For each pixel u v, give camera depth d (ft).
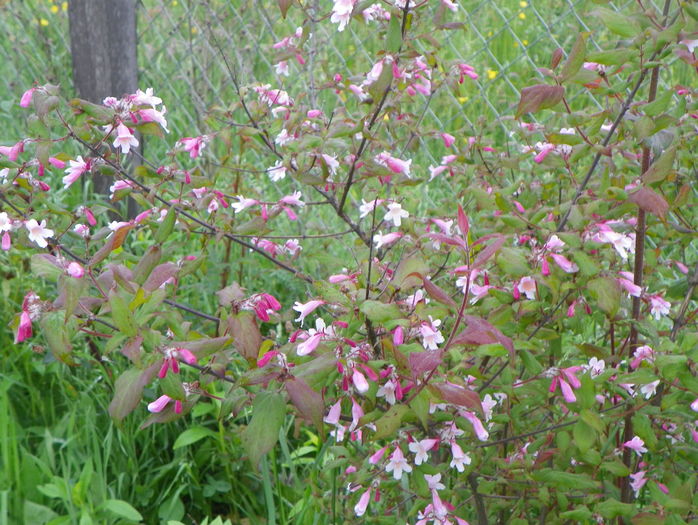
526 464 3.46
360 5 3.57
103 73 5.72
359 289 3.32
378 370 3.16
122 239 3.38
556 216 3.70
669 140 3.33
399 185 3.97
